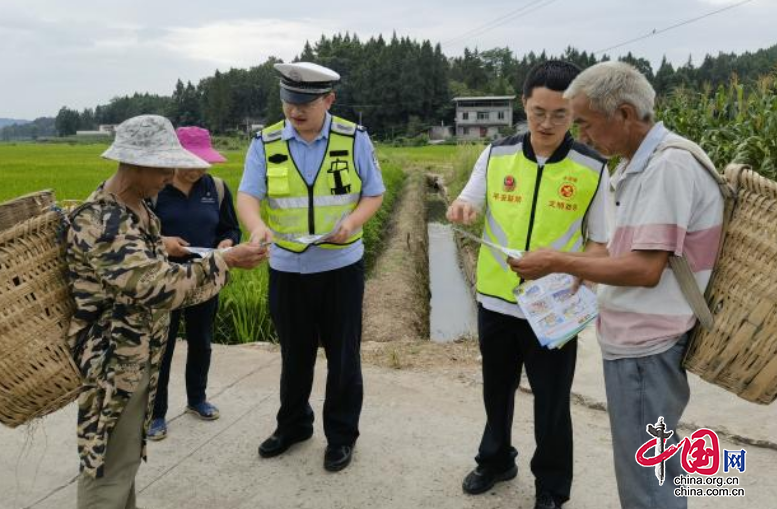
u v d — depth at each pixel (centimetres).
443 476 344
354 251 345
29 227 222
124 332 240
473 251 1153
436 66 8475
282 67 318
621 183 226
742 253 210
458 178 2177
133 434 251
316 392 450
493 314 302
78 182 2092
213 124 9400
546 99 272
